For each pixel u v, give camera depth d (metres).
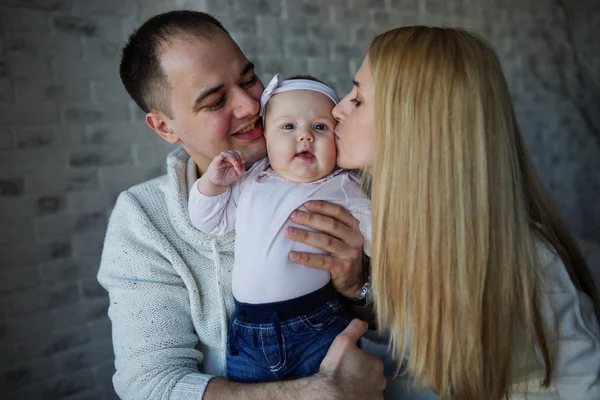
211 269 1.11
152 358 1.01
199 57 1.05
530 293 0.93
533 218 1.06
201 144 1.12
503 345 0.93
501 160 0.92
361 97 1.02
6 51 1.81
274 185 1.03
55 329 2.01
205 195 0.99
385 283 0.99
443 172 0.91
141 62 1.12
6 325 1.90
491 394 0.94
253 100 1.09
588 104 3.93
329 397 0.89
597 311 1.07
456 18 3.21
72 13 1.94
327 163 1.02
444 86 0.90
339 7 2.67
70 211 2.01
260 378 0.98
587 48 3.93
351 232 1.02
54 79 1.92
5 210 1.86
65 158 1.98
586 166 3.99
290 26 2.49
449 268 0.92
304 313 0.98
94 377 2.13
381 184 0.96
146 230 1.09
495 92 0.92
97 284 2.11
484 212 0.91
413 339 0.97
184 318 1.08
